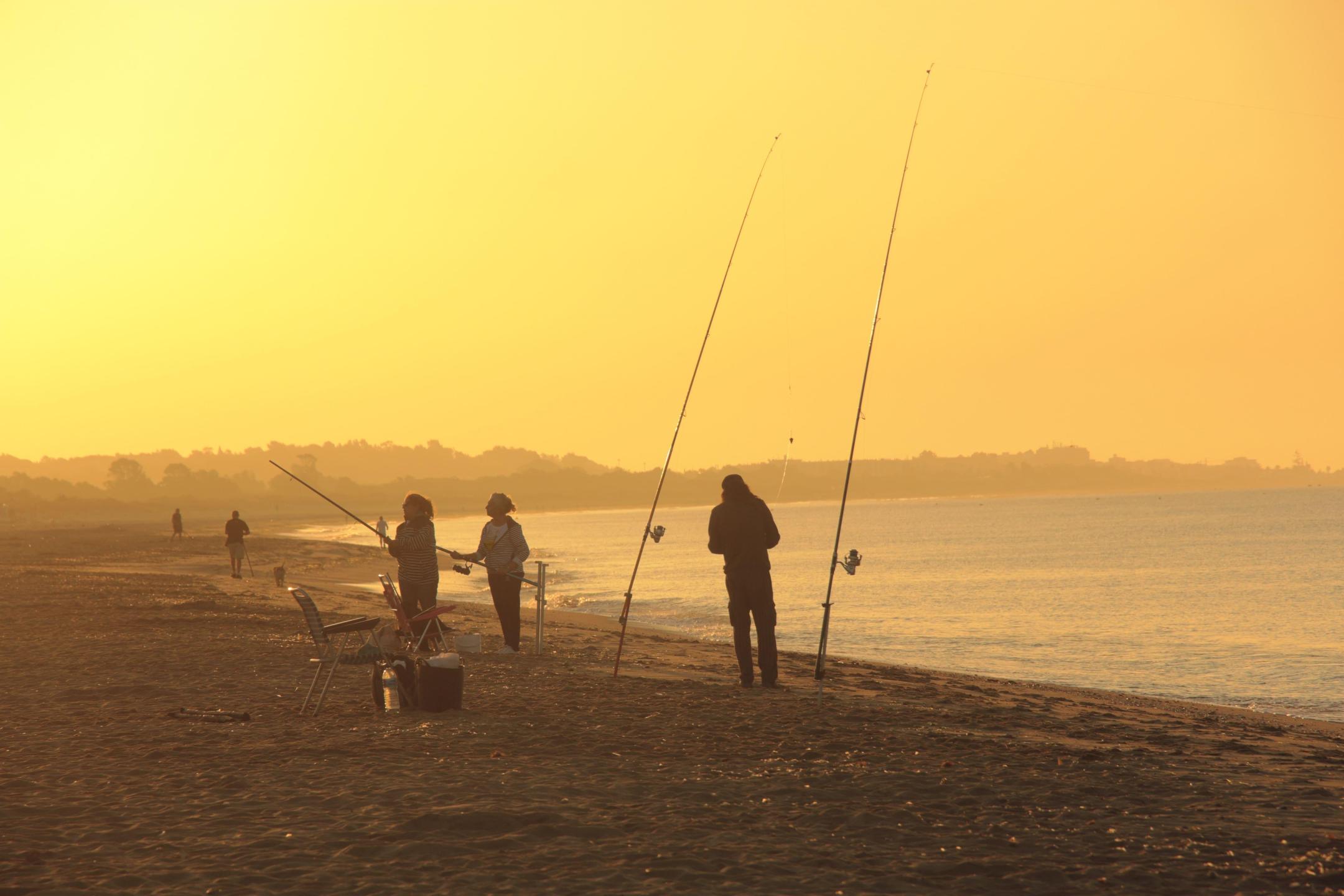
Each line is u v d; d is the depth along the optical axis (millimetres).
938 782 11109
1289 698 29938
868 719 15547
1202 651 40906
